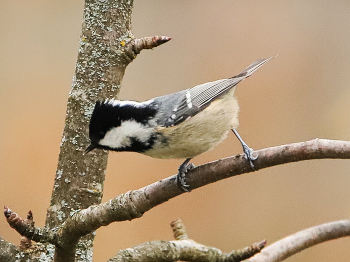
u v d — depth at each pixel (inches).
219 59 506.9
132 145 247.8
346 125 470.3
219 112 266.8
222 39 515.5
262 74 497.7
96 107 233.8
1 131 478.3
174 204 455.8
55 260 198.7
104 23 242.1
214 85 279.0
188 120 253.8
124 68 245.9
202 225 448.5
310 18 517.3
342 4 515.5
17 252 209.6
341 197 454.9
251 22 518.6
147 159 471.2
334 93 487.2
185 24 526.0
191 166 268.8
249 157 206.8
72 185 233.6
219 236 444.5
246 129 478.6
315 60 500.4
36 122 484.7
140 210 209.0
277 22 516.7
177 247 205.2
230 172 210.2
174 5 533.0
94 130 234.2
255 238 442.0
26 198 451.5
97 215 198.8
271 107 486.0
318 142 192.4
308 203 455.5
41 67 509.7
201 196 459.8
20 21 522.9
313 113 481.1
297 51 504.7
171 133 251.6
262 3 525.7
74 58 516.4
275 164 203.3
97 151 238.1
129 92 496.7
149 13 532.1
